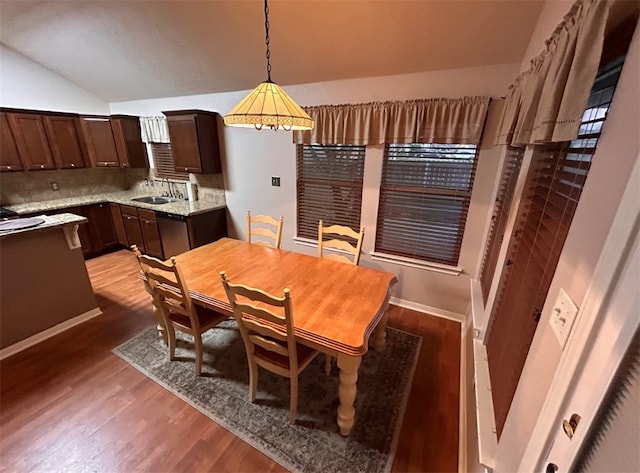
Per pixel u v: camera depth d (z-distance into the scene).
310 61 2.60
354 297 1.80
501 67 2.17
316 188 3.28
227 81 3.24
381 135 2.66
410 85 2.50
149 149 4.49
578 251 0.65
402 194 2.81
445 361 2.31
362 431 1.73
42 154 3.79
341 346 1.42
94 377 2.08
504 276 1.56
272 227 3.73
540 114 0.96
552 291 0.77
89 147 4.17
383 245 3.06
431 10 1.88
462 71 2.29
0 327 2.25
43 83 3.86
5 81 3.58
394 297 3.12
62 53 3.39
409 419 1.82
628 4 0.61
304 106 2.99
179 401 1.91
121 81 3.77
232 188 3.90
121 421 1.76
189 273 2.11
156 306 2.19
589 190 0.65
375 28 2.11
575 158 0.89
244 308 1.55
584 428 0.54
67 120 3.95
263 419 1.79
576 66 0.74
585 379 0.54
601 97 0.80
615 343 0.47
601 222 0.56
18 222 2.40
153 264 1.83
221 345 2.43
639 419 0.45
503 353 1.27
